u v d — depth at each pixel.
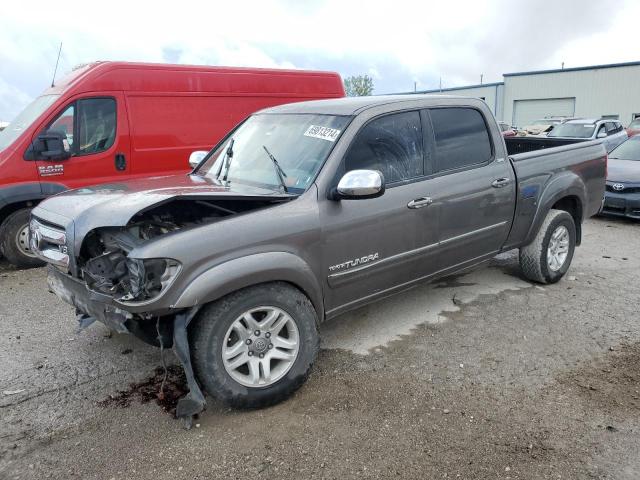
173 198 2.95
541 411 3.18
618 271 5.84
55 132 6.38
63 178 6.56
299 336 3.30
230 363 3.10
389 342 4.13
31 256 6.45
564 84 38.38
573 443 2.89
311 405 3.29
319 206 3.39
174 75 7.38
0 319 4.74
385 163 3.78
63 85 6.82
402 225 3.81
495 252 4.73
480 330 4.32
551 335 4.21
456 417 3.14
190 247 2.87
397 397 3.36
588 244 7.12
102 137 6.84
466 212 4.27
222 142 4.71
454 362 3.80
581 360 3.80
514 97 41.50
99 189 3.74
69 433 3.05
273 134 4.11
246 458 2.82
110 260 3.07
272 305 3.18
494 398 3.33
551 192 4.98
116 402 3.36
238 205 3.43
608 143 14.08
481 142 4.49
